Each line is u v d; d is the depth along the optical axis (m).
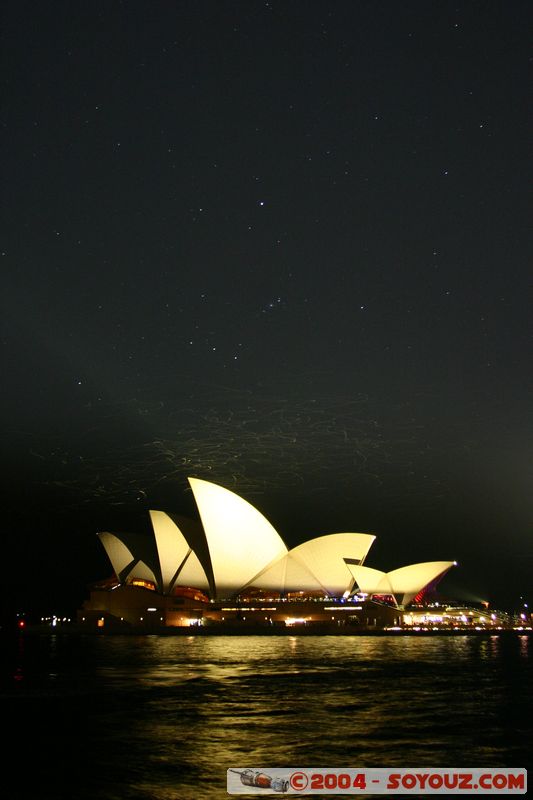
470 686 31.42
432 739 20.17
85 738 20.70
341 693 29.30
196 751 19.02
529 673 36.91
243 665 42.66
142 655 52.38
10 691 30.58
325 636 85.56
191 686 31.95
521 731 21.17
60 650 59.72
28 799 15.16
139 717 23.94
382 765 17.64
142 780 16.47
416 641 72.62
